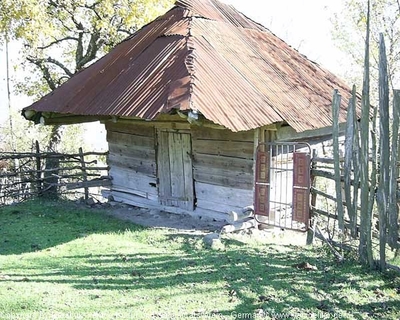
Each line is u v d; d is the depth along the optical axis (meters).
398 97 5.59
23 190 12.25
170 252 7.43
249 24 12.80
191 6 11.60
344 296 5.41
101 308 5.06
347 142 6.53
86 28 17.12
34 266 6.69
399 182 5.98
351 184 6.64
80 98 10.41
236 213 8.72
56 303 5.18
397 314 4.94
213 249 7.55
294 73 11.30
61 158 12.62
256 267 6.50
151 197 11.09
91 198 12.16
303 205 7.92
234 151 9.30
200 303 5.21
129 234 8.64
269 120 8.59
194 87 8.25
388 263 6.35
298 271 6.32
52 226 9.29
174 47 9.97
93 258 7.10
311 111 9.92
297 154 7.95
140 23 16.62
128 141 11.52
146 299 5.36
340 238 7.36
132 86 9.45
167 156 10.57
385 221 6.04
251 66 10.27
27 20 15.15
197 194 10.09
